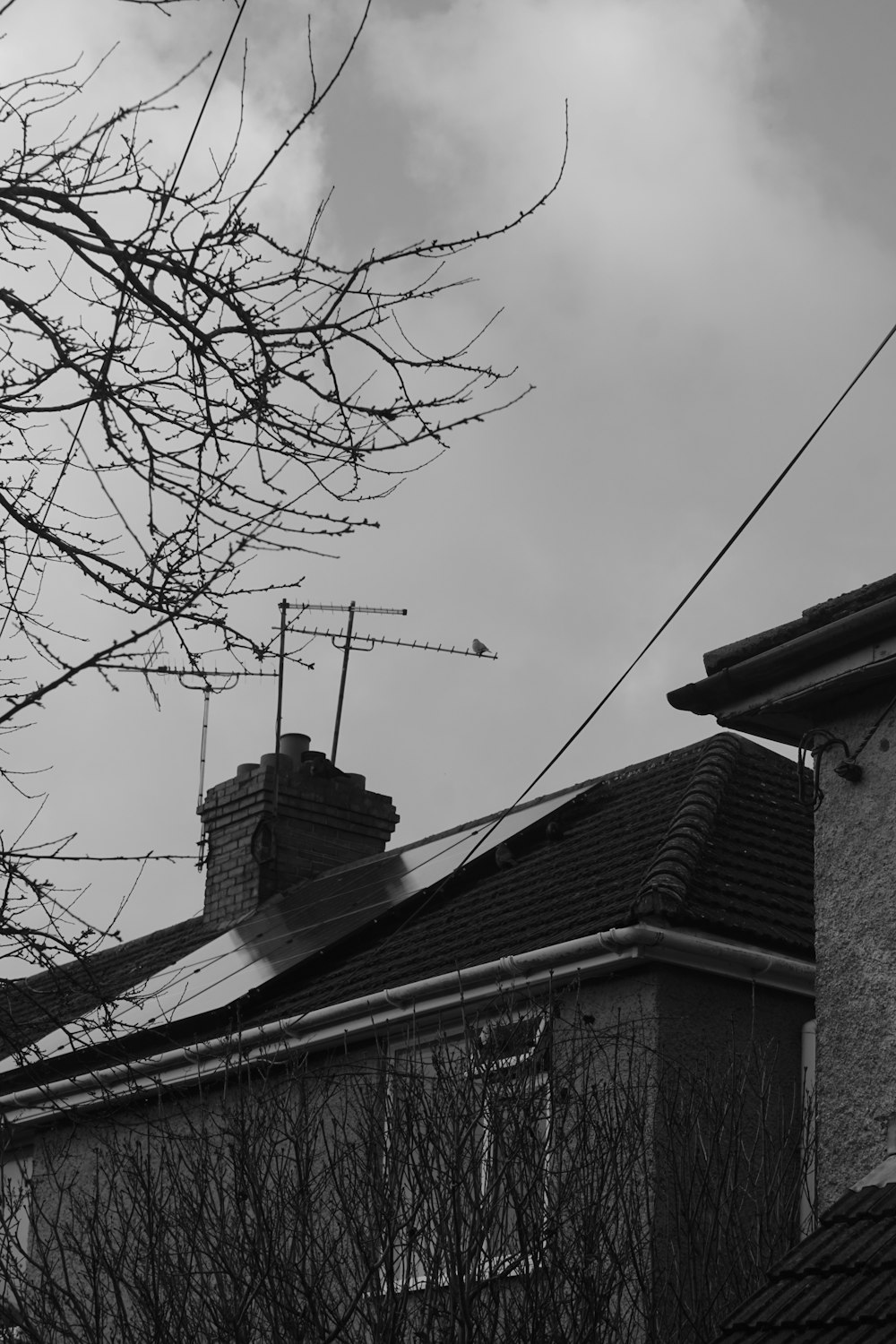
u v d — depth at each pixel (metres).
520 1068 7.78
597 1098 7.70
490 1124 7.43
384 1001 10.09
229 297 5.02
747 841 10.80
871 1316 5.16
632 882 10.20
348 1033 10.41
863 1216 5.91
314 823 17.39
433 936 11.56
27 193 4.89
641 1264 7.43
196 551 5.12
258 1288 7.22
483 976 9.62
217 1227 7.94
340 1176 7.79
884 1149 6.70
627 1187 7.81
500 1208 7.37
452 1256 7.06
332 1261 7.34
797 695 7.43
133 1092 6.83
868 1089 6.90
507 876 12.32
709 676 7.81
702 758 12.39
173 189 5.00
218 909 17.17
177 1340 7.38
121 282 4.95
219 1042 10.67
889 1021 6.91
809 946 9.55
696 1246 7.77
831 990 7.18
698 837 10.48
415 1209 7.23
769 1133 8.30
